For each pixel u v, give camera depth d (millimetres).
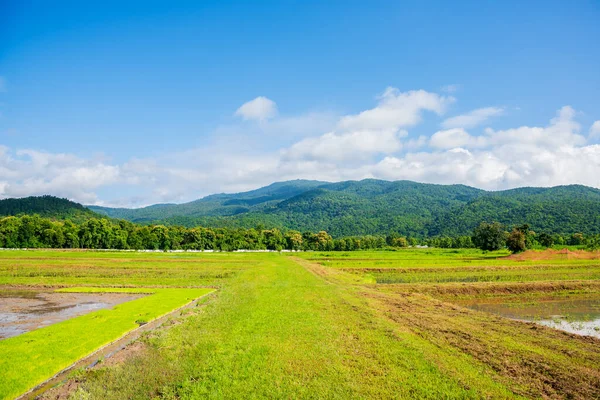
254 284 42062
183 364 15711
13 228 135750
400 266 71938
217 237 165875
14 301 33969
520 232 111000
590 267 70625
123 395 12969
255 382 13922
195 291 38719
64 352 17906
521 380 14164
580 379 14320
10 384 14273
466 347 18172
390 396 12711
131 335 21625
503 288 44781
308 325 22266
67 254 98625
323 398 12570
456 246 193125
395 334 20281
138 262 75625
